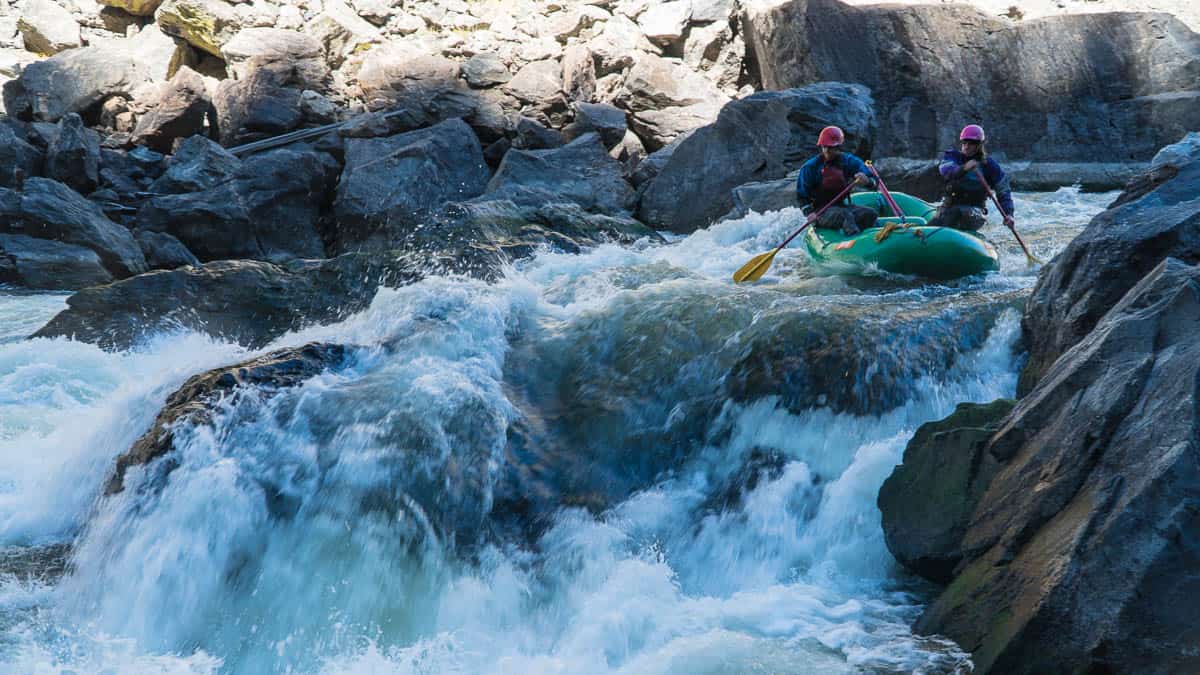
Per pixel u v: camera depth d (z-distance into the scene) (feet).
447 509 35.14
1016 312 39.42
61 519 38.73
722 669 26.61
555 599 32.86
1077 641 23.53
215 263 62.95
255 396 37.76
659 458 38.83
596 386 41.57
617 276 53.57
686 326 42.37
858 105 82.07
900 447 33.81
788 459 36.94
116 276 83.25
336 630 31.78
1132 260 33.32
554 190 89.92
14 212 81.97
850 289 47.47
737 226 67.26
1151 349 27.61
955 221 50.70
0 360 55.72
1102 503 24.90
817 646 27.58
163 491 34.81
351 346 41.86
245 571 33.53
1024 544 26.66
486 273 62.44
